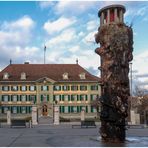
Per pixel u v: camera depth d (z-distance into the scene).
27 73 116.62
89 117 112.19
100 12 28.47
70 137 31.06
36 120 79.69
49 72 117.69
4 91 113.25
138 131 43.31
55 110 79.00
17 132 41.56
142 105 98.12
